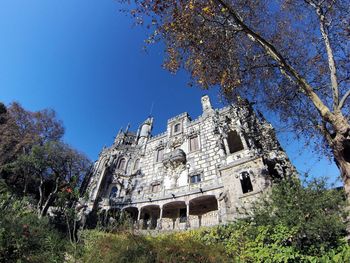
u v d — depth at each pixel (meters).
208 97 39.22
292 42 14.02
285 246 8.02
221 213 21.56
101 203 32.66
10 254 7.98
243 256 8.76
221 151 28.42
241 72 13.80
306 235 7.82
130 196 33.22
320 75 13.26
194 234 12.73
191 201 27.17
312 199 8.99
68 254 10.44
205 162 29.88
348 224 7.80
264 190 19.42
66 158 33.97
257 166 21.89
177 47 13.20
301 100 13.68
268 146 21.53
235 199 21.16
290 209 9.12
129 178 37.12
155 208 30.53
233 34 12.63
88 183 38.50
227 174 23.75
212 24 12.73
